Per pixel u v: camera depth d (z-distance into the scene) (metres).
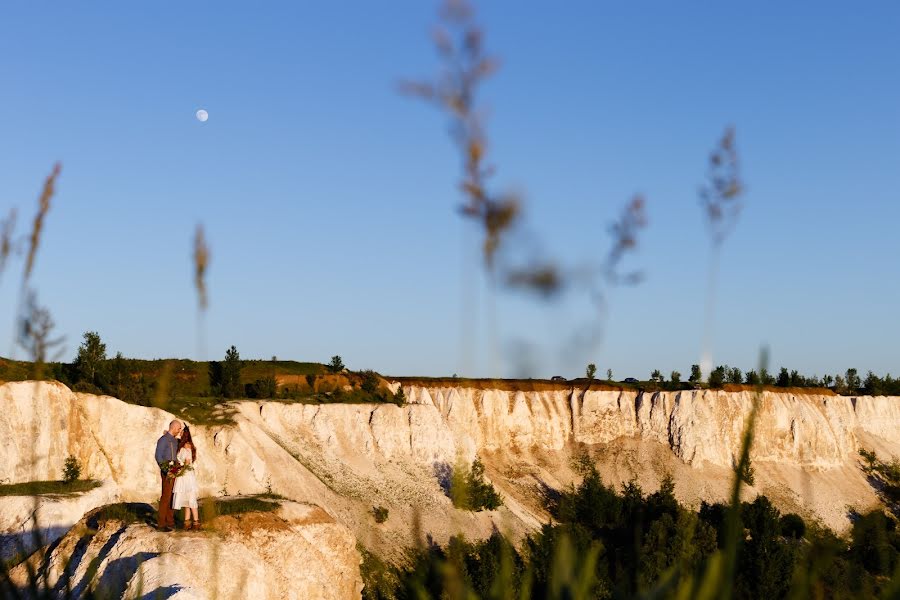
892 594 1.40
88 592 3.73
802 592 1.47
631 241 1.50
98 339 47.84
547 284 1.44
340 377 83.94
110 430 46.47
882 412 116.38
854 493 97.75
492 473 91.50
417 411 77.56
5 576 2.88
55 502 31.91
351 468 68.31
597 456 96.88
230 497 28.02
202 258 2.04
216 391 68.62
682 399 97.81
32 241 2.17
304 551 25.42
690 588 1.53
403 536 46.53
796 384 112.81
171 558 14.20
